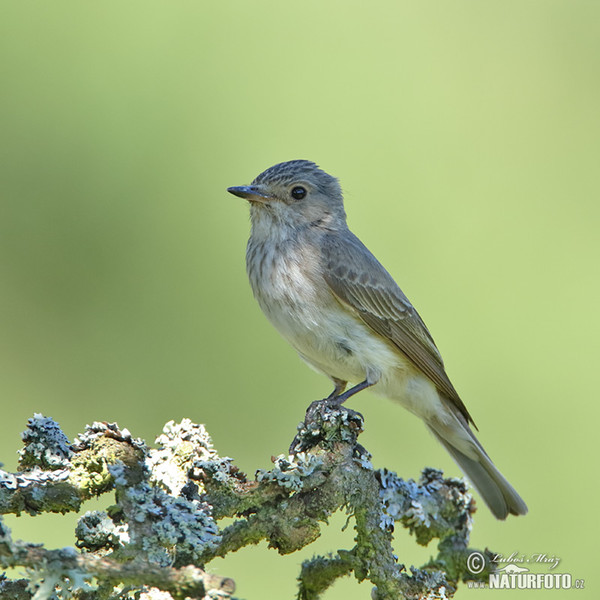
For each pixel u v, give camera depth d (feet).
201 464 20.76
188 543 18.98
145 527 19.19
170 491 20.38
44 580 15.71
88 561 15.96
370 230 46.32
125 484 19.45
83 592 18.31
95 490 20.24
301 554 34.88
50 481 19.94
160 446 21.13
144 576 15.88
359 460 22.27
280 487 21.06
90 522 19.77
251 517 20.98
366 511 21.71
